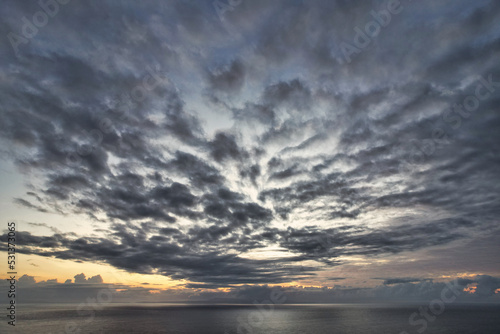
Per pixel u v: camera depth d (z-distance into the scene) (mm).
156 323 105750
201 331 86250
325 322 112438
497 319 124188
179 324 103562
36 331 81188
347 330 88188
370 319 126625
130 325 97562
